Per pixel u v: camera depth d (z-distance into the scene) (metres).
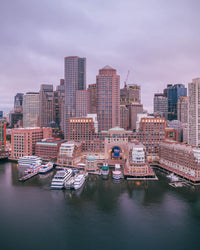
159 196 176.75
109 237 121.38
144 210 152.38
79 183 196.50
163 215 145.50
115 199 171.38
